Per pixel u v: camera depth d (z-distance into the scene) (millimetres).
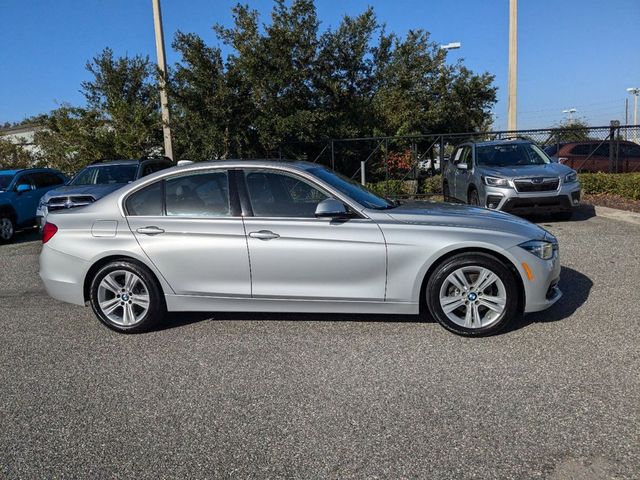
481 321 4535
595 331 4559
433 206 5168
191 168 4988
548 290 4625
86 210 5148
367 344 4504
